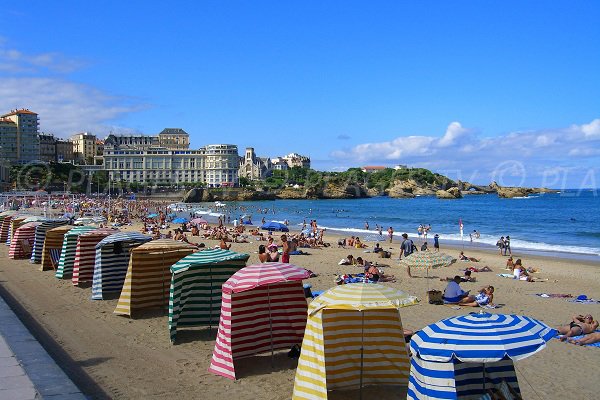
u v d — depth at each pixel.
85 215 73.81
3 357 9.30
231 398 9.21
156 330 13.62
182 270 12.53
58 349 11.84
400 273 25.75
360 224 74.88
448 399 6.92
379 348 9.82
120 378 10.10
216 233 45.56
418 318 15.55
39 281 20.55
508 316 7.53
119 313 15.16
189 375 10.38
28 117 198.88
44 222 26.92
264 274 10.55
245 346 11.12
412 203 150.25
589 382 10.23
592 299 19.42
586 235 55.12
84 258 19.88
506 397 7.11
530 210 107.06
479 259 33.62
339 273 24.75
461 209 114.12
